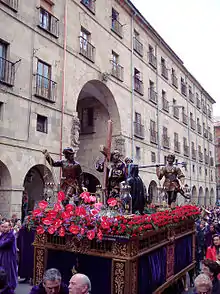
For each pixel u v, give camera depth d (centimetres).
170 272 703
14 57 1502
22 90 1521
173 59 3422
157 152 2866
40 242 604
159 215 647
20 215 1444
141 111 2641
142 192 739
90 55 2038
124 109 2377
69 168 719
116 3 2408
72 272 551
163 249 671
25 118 1521
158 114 2942
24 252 900
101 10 2208
